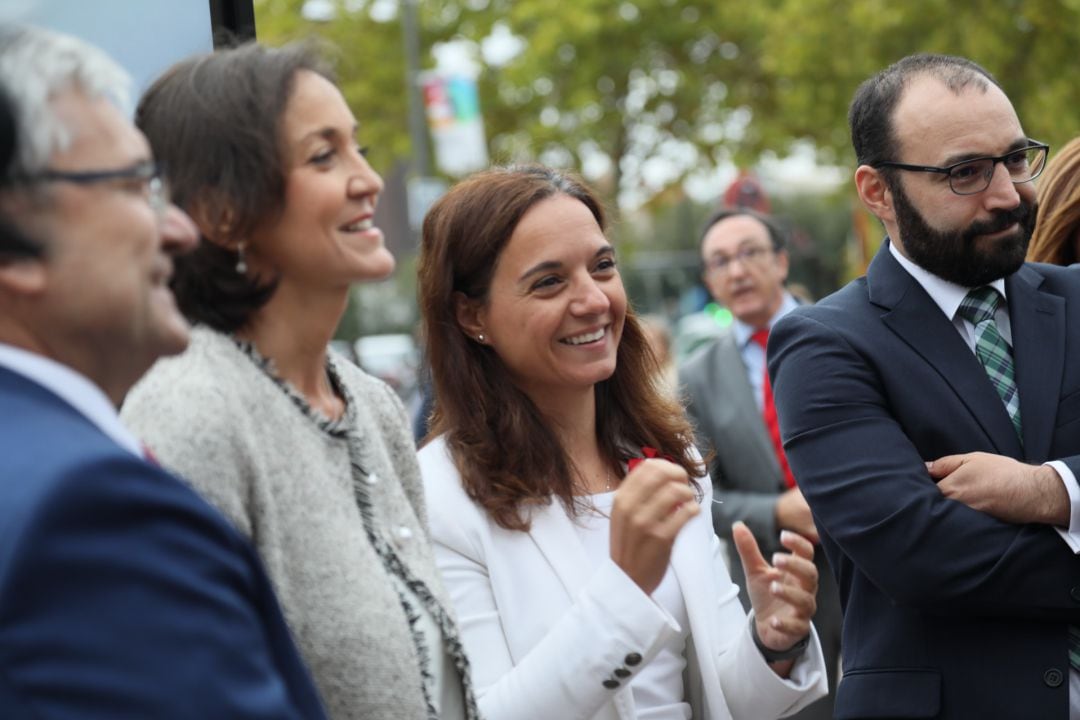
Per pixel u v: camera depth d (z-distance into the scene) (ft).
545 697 8.82
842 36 62.23
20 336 5.43
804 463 10.84
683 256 160.97
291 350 7.25
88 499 4.82
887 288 11.07
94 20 7.97
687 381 20.38
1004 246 10.58
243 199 6.89
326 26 89.81
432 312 10.50
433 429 10.62
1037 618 10.14
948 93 10.64
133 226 5.49
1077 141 13.04
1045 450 10.46
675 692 10.09
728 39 90.58
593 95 87.15
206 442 6.52
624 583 8.73
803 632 9.68
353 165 7.20
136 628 4.78
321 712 5.62
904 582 10.23
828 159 80.48
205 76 7.01
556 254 10.16
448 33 92.17
